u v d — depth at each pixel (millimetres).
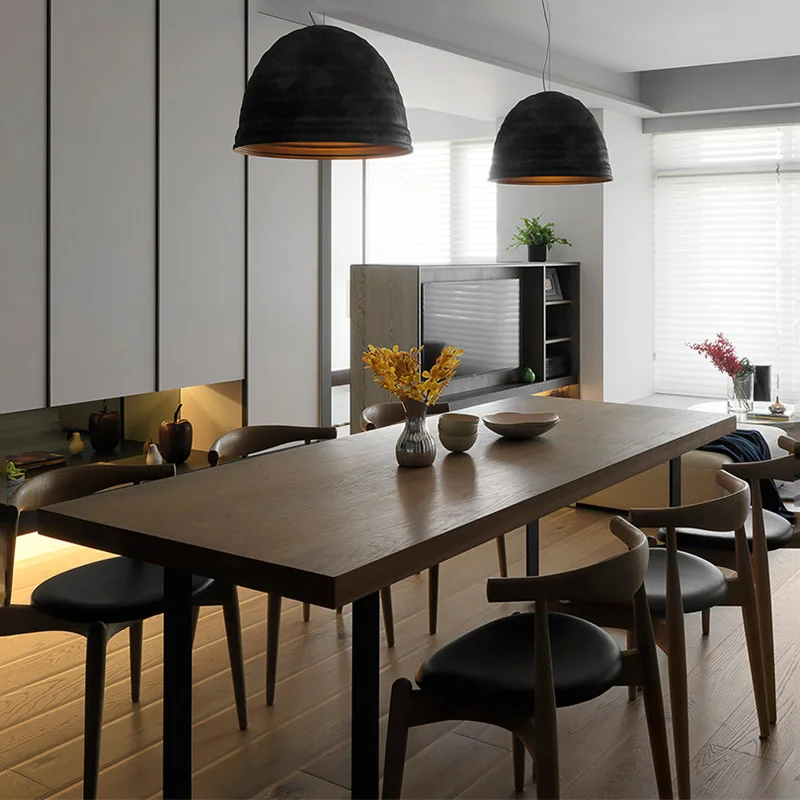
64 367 4137
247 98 2273
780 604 3789
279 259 5117
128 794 2430
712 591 2562
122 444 5168
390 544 2045
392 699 2043
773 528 3082
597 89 6875
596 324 7418
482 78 6105
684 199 7961
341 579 1848
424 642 3410
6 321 3904
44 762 2580
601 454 2961
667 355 8195
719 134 7727
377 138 2223
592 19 5637
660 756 2225
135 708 2902
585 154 3270
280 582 1912
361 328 5988
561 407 3910
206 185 4684
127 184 4320
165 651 2229
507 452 3016
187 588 2207
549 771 1956
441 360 2779
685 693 2402
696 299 8016
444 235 8375
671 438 3227
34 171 3953
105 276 4270
